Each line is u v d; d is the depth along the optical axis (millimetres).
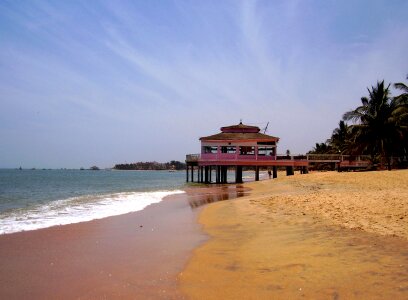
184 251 8500
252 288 5645
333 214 11773
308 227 10102
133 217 14719
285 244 8305
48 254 8414
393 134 40125
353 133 44031
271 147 43094
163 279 6402
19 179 67562
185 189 33312
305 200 16062
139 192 30328
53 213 16125
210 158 42281
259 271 6465
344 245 7668
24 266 7414
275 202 16578
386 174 28297
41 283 6359
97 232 11258
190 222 13250
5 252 8617
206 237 10164
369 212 11453
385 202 13055
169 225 12602
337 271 6023
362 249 7250
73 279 6547
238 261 7258
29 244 9500
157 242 9664
